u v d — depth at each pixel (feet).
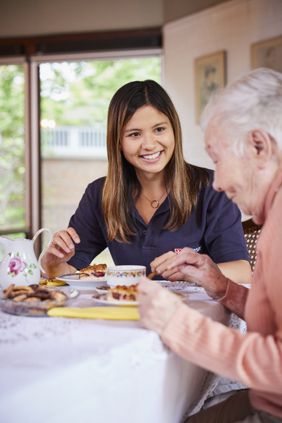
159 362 2.90
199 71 13.33
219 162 3.21
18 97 14.93
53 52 14.52
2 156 15.02
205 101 13.23
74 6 14.34
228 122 3.12
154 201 5.56
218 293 3.92
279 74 3.17
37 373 2.31
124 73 15.15
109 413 2.58
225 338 2.75
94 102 15.28
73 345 2.72
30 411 2.16
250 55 12.25
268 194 3.13
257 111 3.06
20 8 14.65
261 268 3.03
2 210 15.07
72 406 2.35
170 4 13.79
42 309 3.32
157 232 5.45
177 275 4.10
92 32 14.28
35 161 14.89
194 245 5.45
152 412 2.89
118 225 5.49
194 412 3.78
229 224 5.47
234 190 3.22
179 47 13.73
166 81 14.03
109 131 5.46
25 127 14.84
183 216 5.44
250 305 3.09
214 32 12.98
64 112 15.17
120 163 5.49
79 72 15.10
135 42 14.08
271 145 3.06
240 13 12.39
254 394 3.11
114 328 3.01
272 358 2.64
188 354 2.81
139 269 4.12
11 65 14.83
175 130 5.41
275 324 2.99
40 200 15.01
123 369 2.65
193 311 2.86
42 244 14.80
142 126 5.24
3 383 2.21
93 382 2.47
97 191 5.96
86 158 15.39
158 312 2.84
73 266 5.83
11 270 4.04
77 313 3.30
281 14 11.53
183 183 5.45
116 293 3.63
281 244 2.85
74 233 4.90
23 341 2.80
